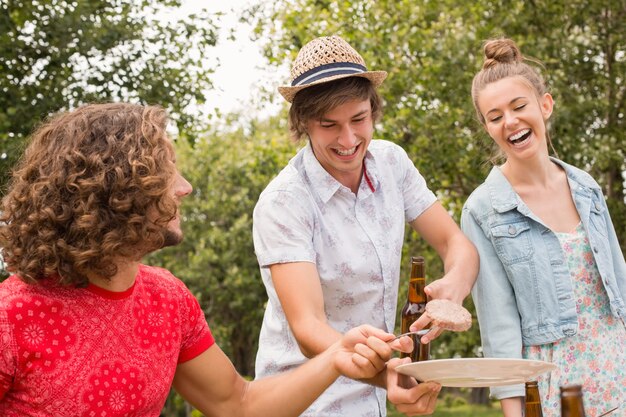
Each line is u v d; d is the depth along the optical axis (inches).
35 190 74.6
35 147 77.2
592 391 115.6
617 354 117.0
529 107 118.8
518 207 120.2
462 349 465.1
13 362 74.1
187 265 938.7
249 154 626.2
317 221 111.8
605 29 446.6
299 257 107.3
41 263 74.4
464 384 80.7
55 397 75.0
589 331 117.2
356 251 112.9
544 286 118.3
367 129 107.3
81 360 76.0
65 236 74.6
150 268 87.1
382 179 116.5
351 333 86.7
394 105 461.4
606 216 122.6
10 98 390.9
